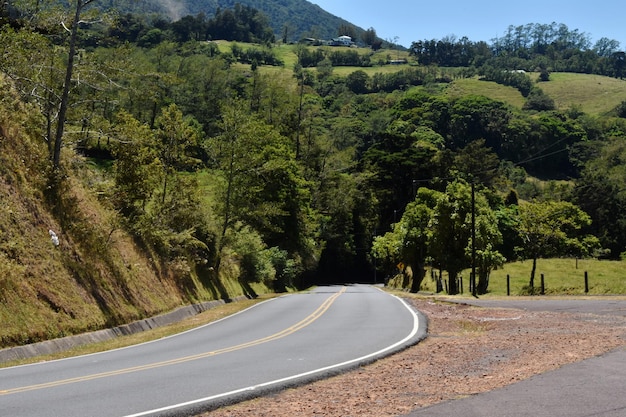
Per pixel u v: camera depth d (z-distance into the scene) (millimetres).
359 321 21703
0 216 18453
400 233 57562
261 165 44375
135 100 65688
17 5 24516
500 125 142250
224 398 8820
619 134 149125
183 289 30219
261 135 44875
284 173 59594
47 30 25281
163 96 79750
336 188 84938
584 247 64562
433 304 30375
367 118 147875
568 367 10453
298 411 8188
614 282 41375
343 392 9461
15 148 21828
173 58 104125
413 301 32906
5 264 16609
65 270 19922
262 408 8469
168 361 13078
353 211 90875
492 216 45500
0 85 22859
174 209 31516
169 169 31922
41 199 21562
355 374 11219
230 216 41969
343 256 85625
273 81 87688
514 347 13875
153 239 29594
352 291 50500
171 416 7871
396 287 67375
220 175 42406
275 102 84375
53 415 7848
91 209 25047
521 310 24516
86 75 24250
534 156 138375
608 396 8070
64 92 23344
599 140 141875
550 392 8492
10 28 24094
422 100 157625
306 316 24312
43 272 18625
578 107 181500
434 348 14602
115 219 24578
